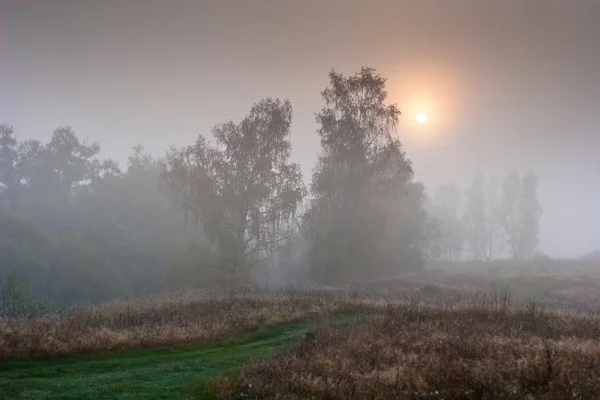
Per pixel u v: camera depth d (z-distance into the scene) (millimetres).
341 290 33188
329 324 19109
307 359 14047
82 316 21594
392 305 22953
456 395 11070
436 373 12312
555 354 12695
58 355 16172
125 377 13891
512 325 18625
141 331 18594
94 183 67438
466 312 21031
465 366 12508
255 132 48219
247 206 48281
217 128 49344
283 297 26891
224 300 26016
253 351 17422
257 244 49656
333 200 50625
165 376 13992
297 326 21859
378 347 15148
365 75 50156
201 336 19125
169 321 20797
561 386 10820
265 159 48125
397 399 10977
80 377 14078
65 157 68562
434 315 20734
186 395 11805
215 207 47594
